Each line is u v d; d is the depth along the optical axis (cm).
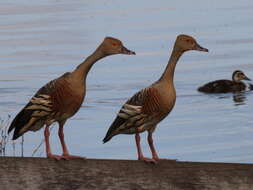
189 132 1670
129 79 2359
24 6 4328
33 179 632
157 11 3984
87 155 1466
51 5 4347
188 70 2528
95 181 633
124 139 1582
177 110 1977
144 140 1586
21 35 3238
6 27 3484
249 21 3497
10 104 2105
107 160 634
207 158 1427
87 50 2848
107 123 1792
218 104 2053
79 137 1622
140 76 2395
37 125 766
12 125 769
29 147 1475
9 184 632
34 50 2872
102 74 2444
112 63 2617
